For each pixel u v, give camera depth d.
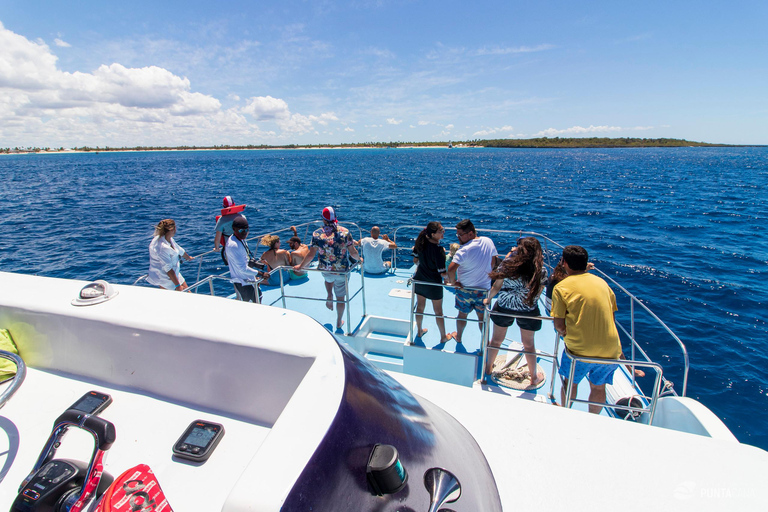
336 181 47.00
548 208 26.66
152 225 20.47
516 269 3.38
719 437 2.12
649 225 20.95
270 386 1.46
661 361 7.75
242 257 4.62
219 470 1.35
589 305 2.85
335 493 0.90
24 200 30.66
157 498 1.21
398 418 1.27
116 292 1.89
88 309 1.74
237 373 1.51
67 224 20.75
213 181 48.22
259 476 0.85
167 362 1.62
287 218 22.05
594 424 1.84
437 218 22.67
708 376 7.22
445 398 2.05
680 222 21.67
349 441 1.01
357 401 1.14
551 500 1.46
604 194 34.41
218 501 1.26
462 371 3.97
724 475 1.55
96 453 1.19
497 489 1.50
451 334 4.47
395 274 6.81
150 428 1.52
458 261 3.92
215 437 1.42
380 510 0.98
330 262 4.49
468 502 1.25
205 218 22.31
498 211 25.36
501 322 3.60
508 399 2.04
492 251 3.99
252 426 1.50
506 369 3.89
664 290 11.34
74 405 1.61
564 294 2.95
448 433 1.58
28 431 1.55
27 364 1.87
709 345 8.22
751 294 10.89
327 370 1.20
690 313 9.80
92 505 1.23
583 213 24.75
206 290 10.86
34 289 1.96
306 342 1.42
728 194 33.91
